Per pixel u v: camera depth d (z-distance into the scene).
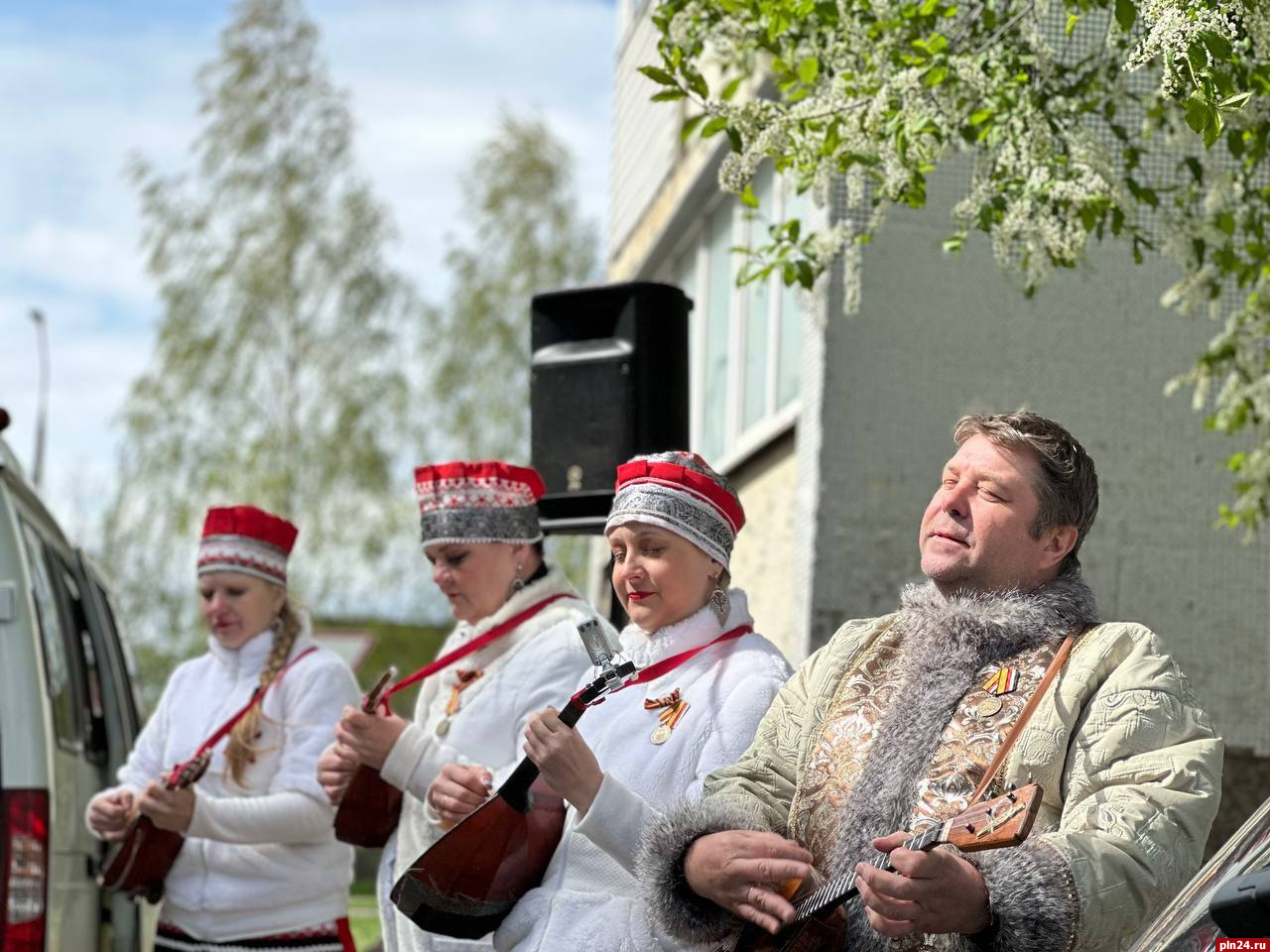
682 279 10.48
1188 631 6.43
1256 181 5.10
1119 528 6.47
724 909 2.66
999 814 2.19
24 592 4.62
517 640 3.93
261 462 23.81
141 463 23.67
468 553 3.99
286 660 4.79
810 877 2.54
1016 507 2.66
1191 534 6.48
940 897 2.25
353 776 3.87
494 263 26.70
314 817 4.54
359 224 24.81
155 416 23.78
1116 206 4.21
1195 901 2.05
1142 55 3.29
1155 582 6.45
